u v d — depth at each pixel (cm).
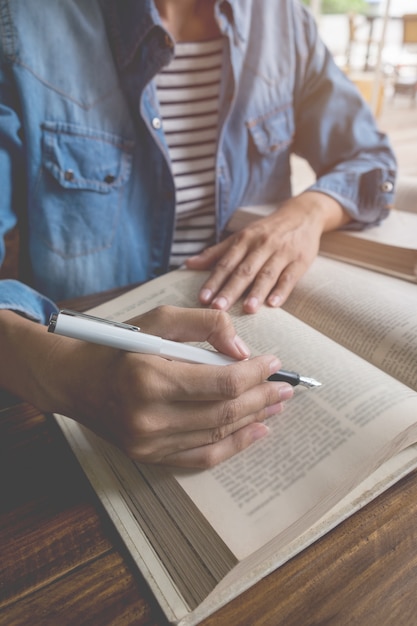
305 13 97
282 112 98
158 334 42
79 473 43
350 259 75
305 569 35
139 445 37
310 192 81
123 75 78
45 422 49
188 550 34
